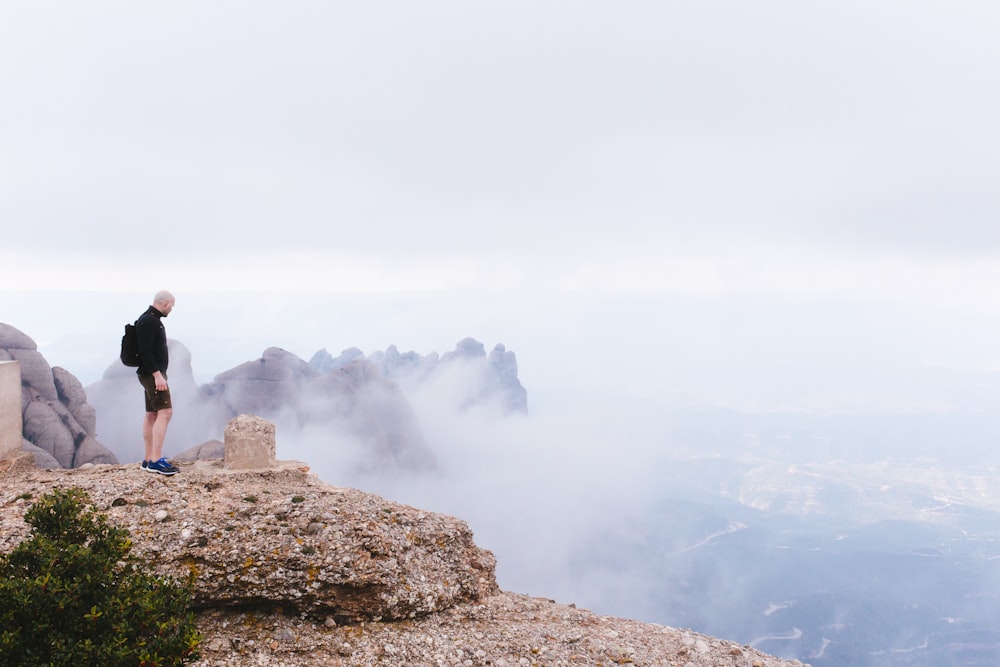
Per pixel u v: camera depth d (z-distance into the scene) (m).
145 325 14.19
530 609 14.13
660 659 12.73
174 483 13.91
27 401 69.25
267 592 11.54
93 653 7.78
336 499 13.78
